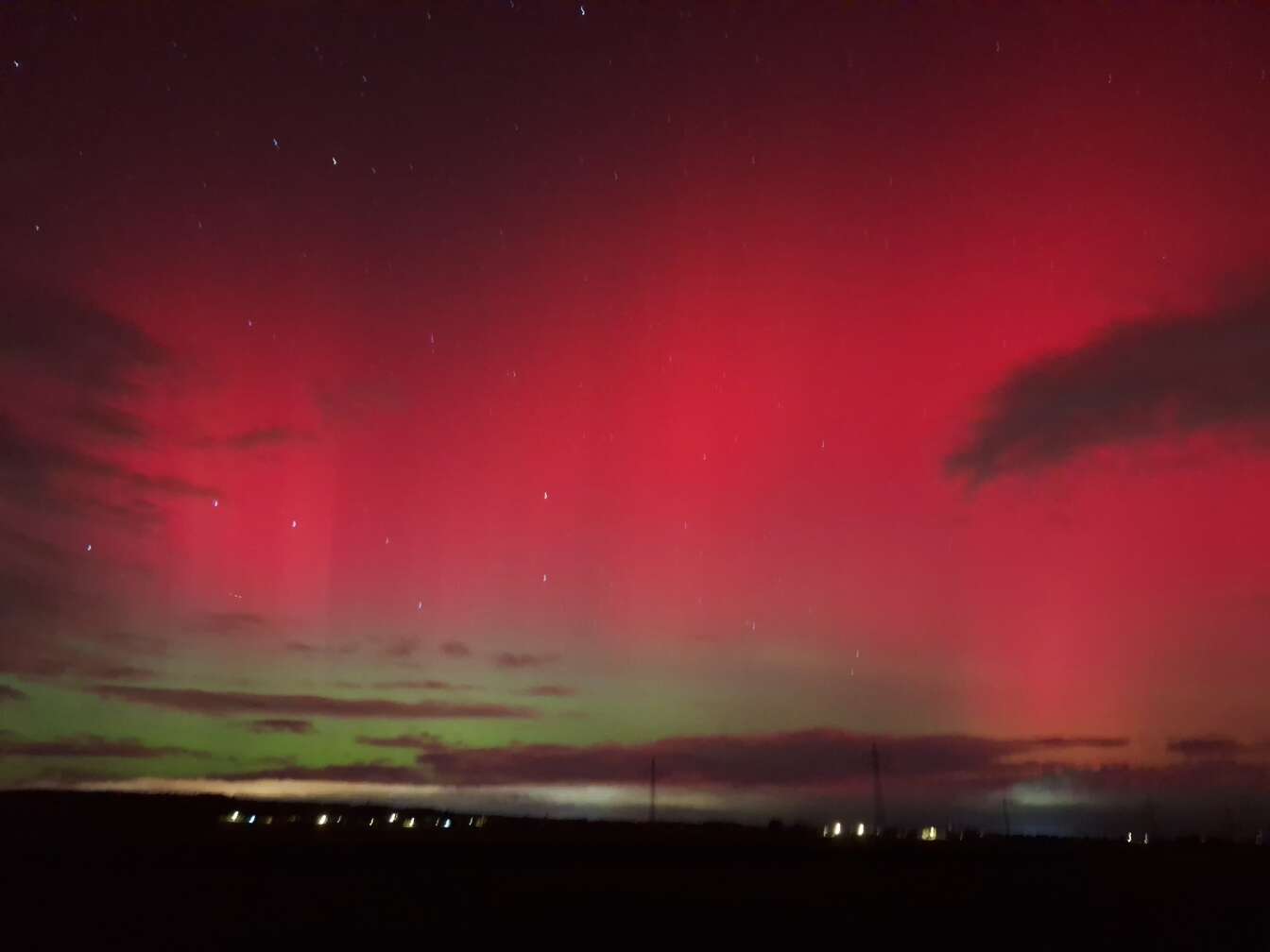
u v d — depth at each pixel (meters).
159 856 24.27
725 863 24.73
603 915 16.66
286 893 18.69
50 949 14.20
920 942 14.99
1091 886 20.34
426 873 21.88
